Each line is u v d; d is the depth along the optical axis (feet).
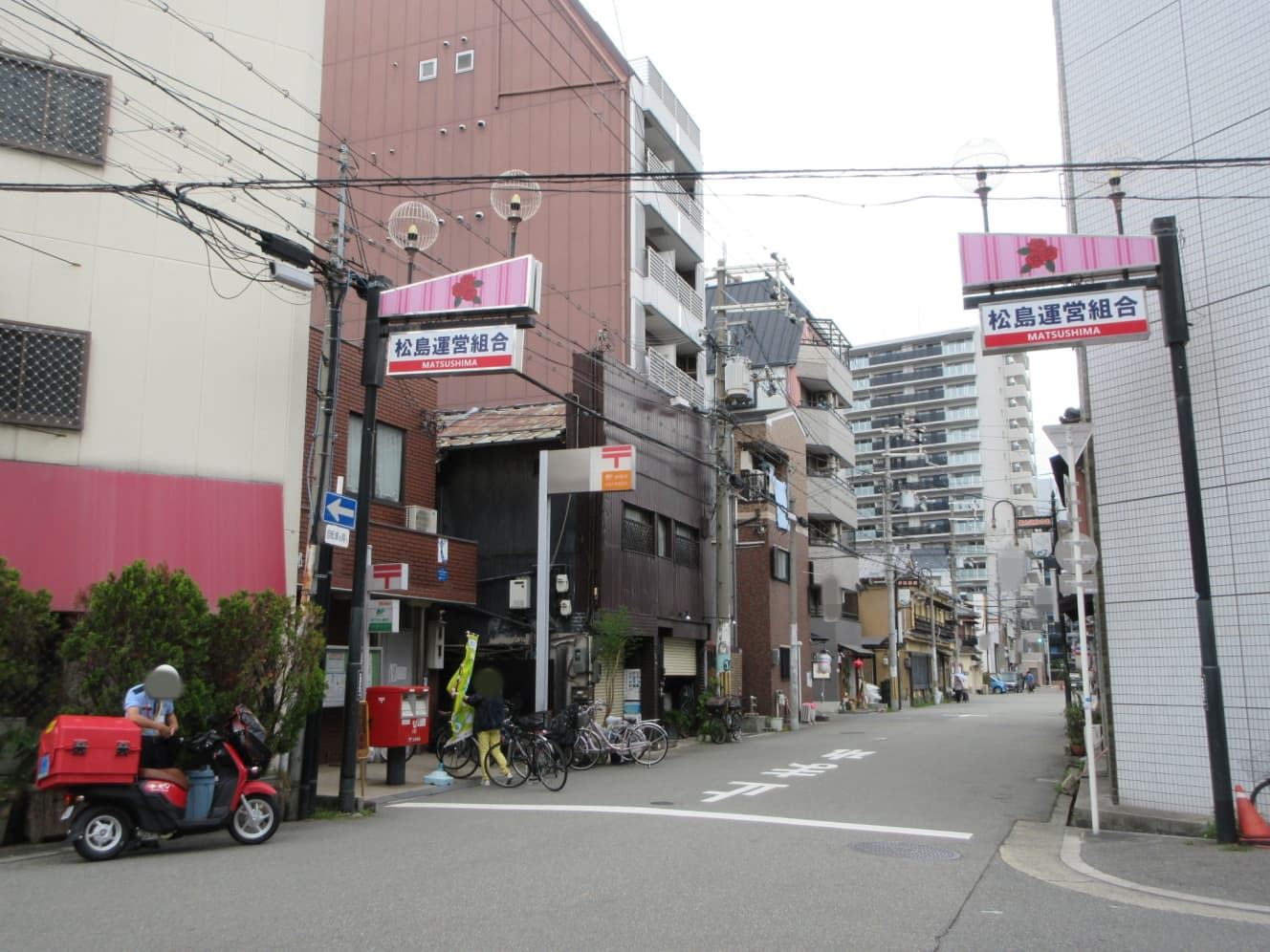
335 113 97.35
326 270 38.19
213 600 37.88
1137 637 34.99
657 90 95.96
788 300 97.81
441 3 96.84
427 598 57.72
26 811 29.60
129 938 18.33
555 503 67.41
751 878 24.76
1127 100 37.17
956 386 317.63
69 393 37.14
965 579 289.94
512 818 35.53
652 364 88.33
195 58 41.75
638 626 71.20
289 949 17.71
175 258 40.24
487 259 89.76
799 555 114.42
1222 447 33.14
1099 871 27.25
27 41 37.78
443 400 87.86
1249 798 30.27
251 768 30.32
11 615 28.94
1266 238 32.60
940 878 25.71
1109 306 33.40
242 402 41.09
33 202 37.45
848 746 71.61
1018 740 77.10
